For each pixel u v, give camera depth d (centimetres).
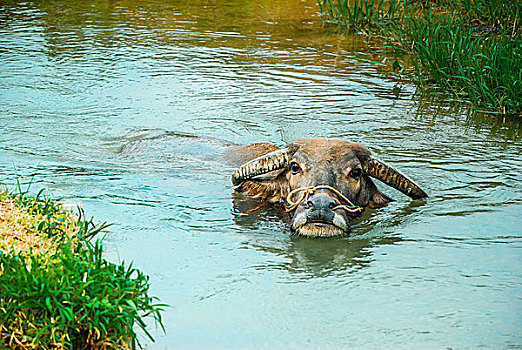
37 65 2236
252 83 2097
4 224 998
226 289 890
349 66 2334
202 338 773
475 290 893
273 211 1219
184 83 2078
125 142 1599
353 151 1199
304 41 2692
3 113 1761
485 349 751
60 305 754
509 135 1678
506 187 1317
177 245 1034
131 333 762
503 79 1902
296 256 1009
